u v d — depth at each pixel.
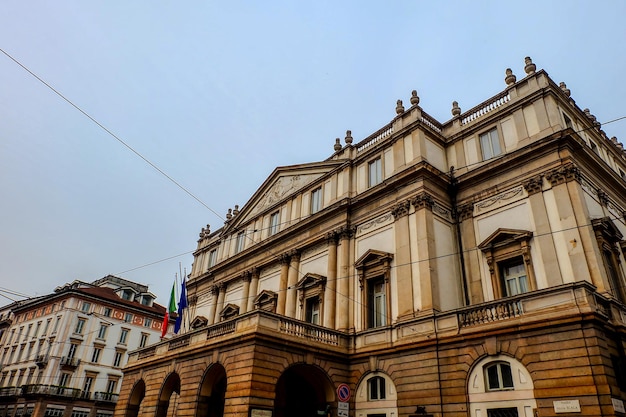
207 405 19.72
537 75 20.89
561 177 18.08
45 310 55.78
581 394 13.23
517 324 15.21
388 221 22.00
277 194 31.45
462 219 21.28
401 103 24.86
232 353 18.39
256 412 16.53
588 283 14.25
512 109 21.17
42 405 47.03
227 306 30.80
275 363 17.78
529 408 14.32
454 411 16.03
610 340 14.45
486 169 20.70
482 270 19.58
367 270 21.97
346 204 24.05
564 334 14.16
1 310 68.44
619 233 19.22
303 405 21.36
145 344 57.97
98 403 51.09
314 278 24.22
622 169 25.66
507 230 18.88
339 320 21.84
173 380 23.12
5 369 56.34
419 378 17.41
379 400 18.62
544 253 17.59
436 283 19.00
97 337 53.41
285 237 27.89
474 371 16.09
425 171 21.00
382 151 24.33
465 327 16.78
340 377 19.77
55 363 49.16
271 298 27.03
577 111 22.22
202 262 37.78
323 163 27.97
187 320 35.69
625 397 13.69
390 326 19.41
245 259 31.19
